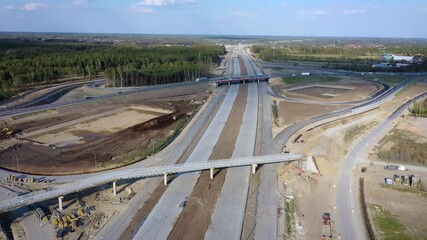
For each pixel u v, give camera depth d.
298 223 66.94
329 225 65.75
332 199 76.88
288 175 84.88
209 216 67.62
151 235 61.50
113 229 63.00
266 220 66.62
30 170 86.00
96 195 74.62
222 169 88.12
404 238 63.31
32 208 68.25
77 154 97.50
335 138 111.75
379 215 70.94
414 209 73.62
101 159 93.94
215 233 62.41
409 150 107.19
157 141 108.44
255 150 101.31
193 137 112.69
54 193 67.69
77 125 125.69
